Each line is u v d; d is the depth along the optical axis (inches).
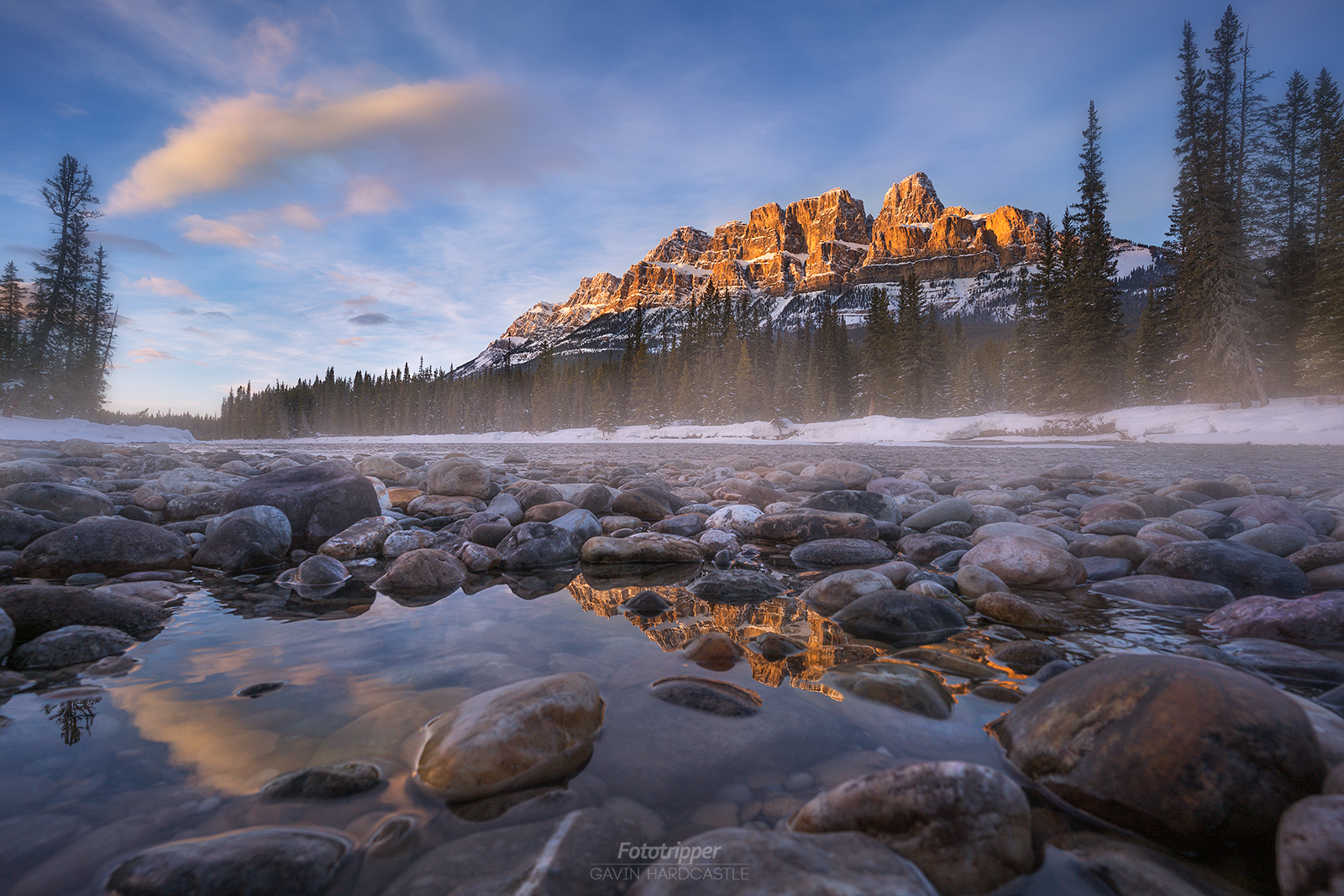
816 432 1531.7
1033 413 1320.1
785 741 63.7
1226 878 45.4
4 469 241.8
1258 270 1135.0
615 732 65.3
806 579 153.1
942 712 71.4
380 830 48.4
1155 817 49.7
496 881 41.9
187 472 253.6
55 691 76.4
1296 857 42.6
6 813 49.7
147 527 157.6
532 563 169.2
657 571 164.1
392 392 3752.5
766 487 273.7
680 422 2297.0
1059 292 1334.9
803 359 2364.7
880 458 637.9
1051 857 47.3
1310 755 51.4
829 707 72.4
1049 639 102.1
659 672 84.0
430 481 268.4
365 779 55.5
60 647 87.6
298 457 518.6
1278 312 1141.1
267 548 167.6
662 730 65.8
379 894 41.2
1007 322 7642.7
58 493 196.2
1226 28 1108.5
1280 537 154.4
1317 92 1173.1
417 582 141.5
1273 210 1162.6
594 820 49.1
